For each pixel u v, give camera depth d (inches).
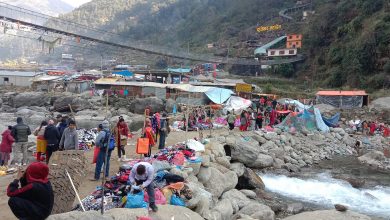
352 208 663.1
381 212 642.2
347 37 3181.6
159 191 430.6
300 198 717.9
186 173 559.8
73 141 507.2
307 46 3841.0
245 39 5275.6
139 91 2229.3
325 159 1138.7
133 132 1092.5
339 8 3690.9
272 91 2642.7
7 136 645.3
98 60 6486.2
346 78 2891.2
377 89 2588.6
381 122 1758.1
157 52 3410.4
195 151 690.8
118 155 634.2
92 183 492.7
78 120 1483.8
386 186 817.5
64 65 6653.5
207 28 6481.3
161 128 766.5
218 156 773.3
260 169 927.0
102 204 338.6
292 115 1365.7
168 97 2022.6
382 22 2827.3
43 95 2268.7
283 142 1153.4
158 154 636.1
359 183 813.2
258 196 697.0
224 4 7209.6
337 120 1593.3
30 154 754.8
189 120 1194.0
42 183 235.3
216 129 1211.9
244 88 2014.0
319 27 3745.1
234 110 1429.6
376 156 1090.1
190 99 1815.9
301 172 943.0
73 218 291.0
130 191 398.0
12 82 3179.1
